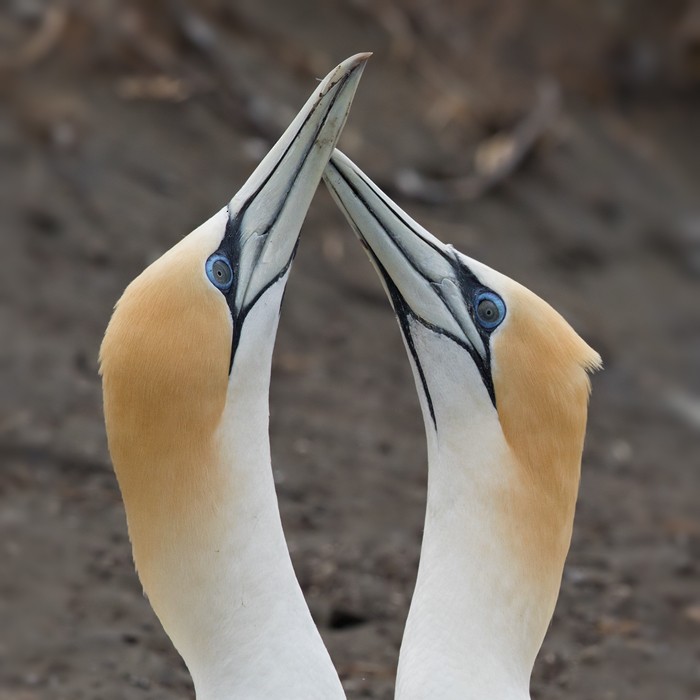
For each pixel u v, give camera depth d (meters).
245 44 26.19
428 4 30.09
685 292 26.50
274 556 8.45
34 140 22.34
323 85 8.84
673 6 32.88
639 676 13.73
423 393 9.05
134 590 14.06
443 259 9.02
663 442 21.22
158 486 8.25
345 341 20.62
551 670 13.73
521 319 8.71
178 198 22.06
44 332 18.64
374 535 15.55
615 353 23.55
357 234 9.27
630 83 32.34
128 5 24.73
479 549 8.69
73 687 12.29
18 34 23.97
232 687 8.42
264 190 8.78
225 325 8.33
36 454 16.20
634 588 15.52
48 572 14.16
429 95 27.88
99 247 20.50
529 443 8.63
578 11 32.09
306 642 8.50
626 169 29.55
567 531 8.77
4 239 20.30
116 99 23.77
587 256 26.20
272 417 17.98
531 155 27.88
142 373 8.13
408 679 8.76
